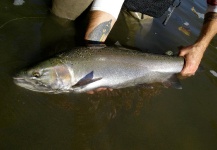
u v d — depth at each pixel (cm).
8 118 79
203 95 104
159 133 87
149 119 90
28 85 88
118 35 122
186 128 91
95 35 97
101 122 85
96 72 92
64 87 91
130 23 131
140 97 96
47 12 120
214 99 103
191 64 103
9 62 94
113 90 96
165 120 91
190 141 87
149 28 132
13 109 82
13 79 89
